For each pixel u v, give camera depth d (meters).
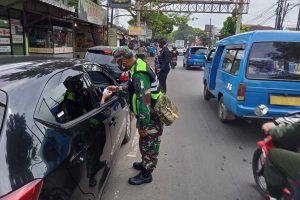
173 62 24.77
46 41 15.63
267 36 6.11
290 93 5.97
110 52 9.07
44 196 2.03
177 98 11.31
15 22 12.99
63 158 2.39
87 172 2.79
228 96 6.84
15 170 1.97
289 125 3.10
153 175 4.70
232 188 4.38
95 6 19.78
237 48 6.95
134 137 6.32
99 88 4.43
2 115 2.17
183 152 5.70
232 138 6.59
